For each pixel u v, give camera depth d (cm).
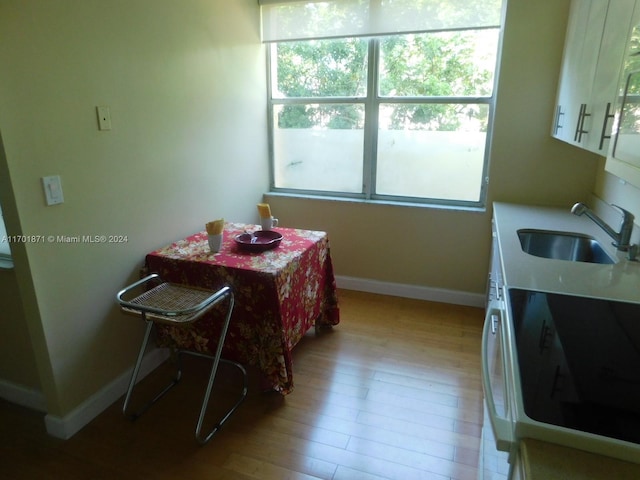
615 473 72
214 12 278
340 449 191
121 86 212
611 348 107
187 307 200
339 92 341
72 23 183
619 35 131
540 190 295
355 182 356
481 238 321
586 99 173
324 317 291
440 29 294
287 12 326
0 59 157
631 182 109
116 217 217
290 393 229
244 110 326
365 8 307
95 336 211
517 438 80
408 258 345
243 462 184
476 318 314
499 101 287
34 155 173
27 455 188
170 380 243
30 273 177
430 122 324
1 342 211
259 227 289
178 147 258
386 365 255
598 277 159
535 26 268
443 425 206
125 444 195
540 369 97
